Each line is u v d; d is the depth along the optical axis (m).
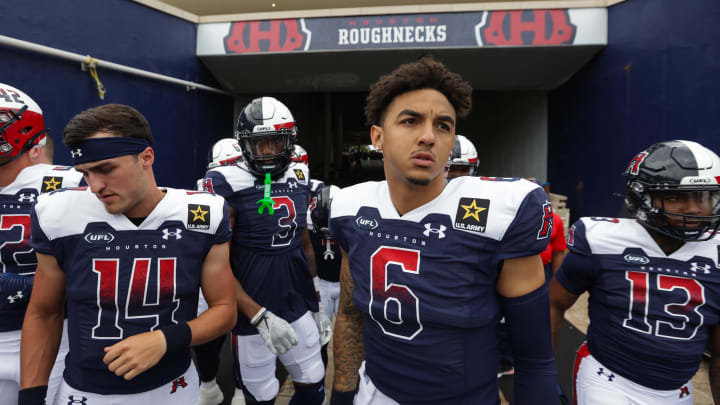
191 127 6.32
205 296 1.31
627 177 1.42
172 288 1.19
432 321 0.98
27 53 3.95
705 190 1.19
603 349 1.45
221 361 3.09
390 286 1.02
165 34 5.72
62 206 1.14
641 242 1.35
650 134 5.07
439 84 0.92
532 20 5.89
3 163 1.49
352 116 25.33
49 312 1.25
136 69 5.19
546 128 7.75
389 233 1.04
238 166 2.13
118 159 1.06
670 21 4.73
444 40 6.06
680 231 1.24
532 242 0.94
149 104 5.48
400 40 6.13
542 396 0.98
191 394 1.32
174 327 1.16
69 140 1.03
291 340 1.61
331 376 2.79
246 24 6.27
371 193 1.13
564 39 5.86
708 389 2.54
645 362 1.34
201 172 6.58
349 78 6.98
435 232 0.99
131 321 1.17
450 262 0.97
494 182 1.02
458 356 0.99
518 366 1.04
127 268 1.15
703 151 1.22
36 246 1.16
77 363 1.18
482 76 6.80
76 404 1.18
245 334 2.00
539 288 0.98
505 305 1.01
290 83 7.12
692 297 1.28
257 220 2.04
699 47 4.42
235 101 7.54
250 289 2.05
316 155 18.66
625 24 5.44
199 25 6.30
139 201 1.13
